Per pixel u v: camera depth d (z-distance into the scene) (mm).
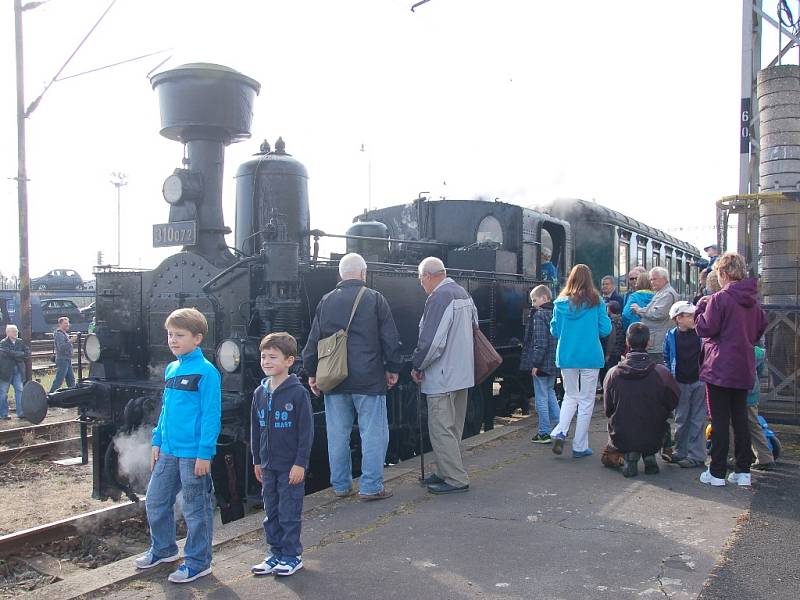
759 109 8148
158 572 3939
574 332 6125
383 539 4281
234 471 5543
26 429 9883
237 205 6531
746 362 5074
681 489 5219
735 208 7750
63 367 13359
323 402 6207
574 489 5262
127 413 5957
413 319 7324
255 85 6758
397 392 7090
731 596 3396
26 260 12711
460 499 5062
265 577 3789
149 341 6746
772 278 7590
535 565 3824
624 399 5586
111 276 7047
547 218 10070
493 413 8953
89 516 5531
